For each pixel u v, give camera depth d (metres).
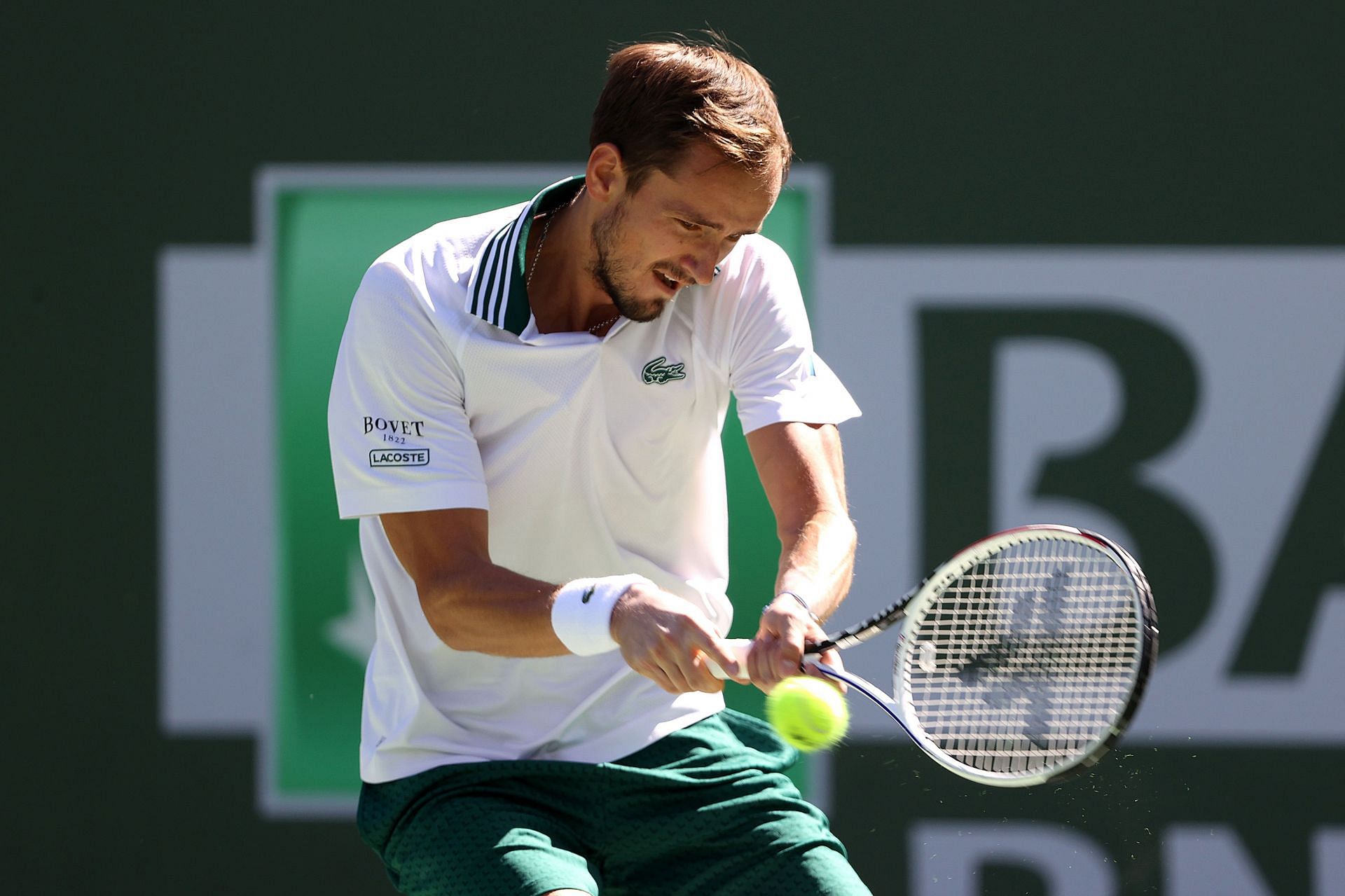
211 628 16.25
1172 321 16.19
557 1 16.33
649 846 8.24
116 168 16.33
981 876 16.03
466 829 7.84
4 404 16.30
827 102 16.30
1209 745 16.06
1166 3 16.19
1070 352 16.22
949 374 16.23
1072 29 16.23
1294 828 15.97
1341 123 16.14
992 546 8.03
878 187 16.30
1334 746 16.00
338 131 16.31
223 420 16.31
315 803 16.19
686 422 8.42
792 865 8.02
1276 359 16.14
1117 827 16.00
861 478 16.23
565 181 8.22
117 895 16.17
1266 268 16.16
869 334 16.28
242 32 16.33
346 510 8.25
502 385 8.12
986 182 16.27
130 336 16.31
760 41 16.33
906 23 16.31
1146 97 16.23
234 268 16.30
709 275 7.91
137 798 16.20
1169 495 16.16
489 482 8.27
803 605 7.76
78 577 16.27
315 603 16.27
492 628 7.72
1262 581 16.08
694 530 8.57
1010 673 8.14
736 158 7.56
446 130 16.31
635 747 8.32
